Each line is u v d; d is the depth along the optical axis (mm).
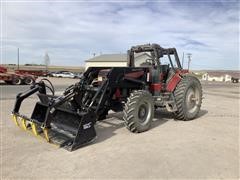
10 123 6176
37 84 5699
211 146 4742
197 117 7598
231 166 3830
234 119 7371
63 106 4992
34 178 3348
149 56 6836
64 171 3570
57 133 4914
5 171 3541
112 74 5336
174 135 5469
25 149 4402
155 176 3461
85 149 4461
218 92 18875
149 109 5773
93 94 5430
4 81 21953
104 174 3496
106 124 6379
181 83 6871
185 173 3566
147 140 5066
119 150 4445
